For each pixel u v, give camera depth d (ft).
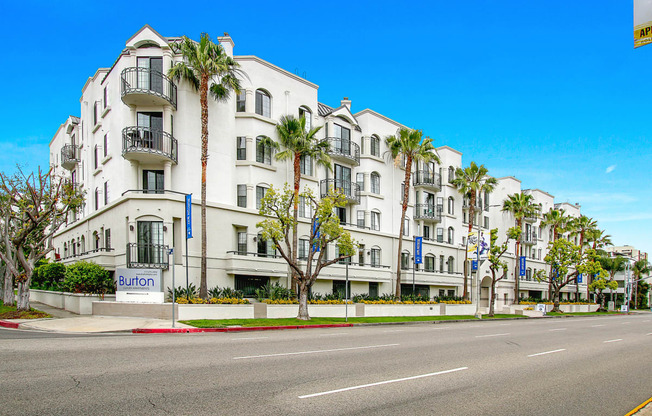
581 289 261.65
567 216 225.97
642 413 24.58
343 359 38.55
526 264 206.28
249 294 95.81
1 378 27.17
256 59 103.04
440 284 145.69
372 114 131.95
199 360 35.06
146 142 87.20
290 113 109.09
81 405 21.94
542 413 24.30
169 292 80.23
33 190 76.84
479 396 27.14
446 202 157.69
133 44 88.99
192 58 82.94
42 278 103.55
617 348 56.44
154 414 20.90
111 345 42.55
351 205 125.29
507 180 197.16
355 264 119.03
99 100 104.78
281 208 86.79
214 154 94.73
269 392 25.71
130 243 82.48
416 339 58.70
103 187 99.66
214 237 90.99
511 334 71.51
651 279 356.79
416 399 25.68
